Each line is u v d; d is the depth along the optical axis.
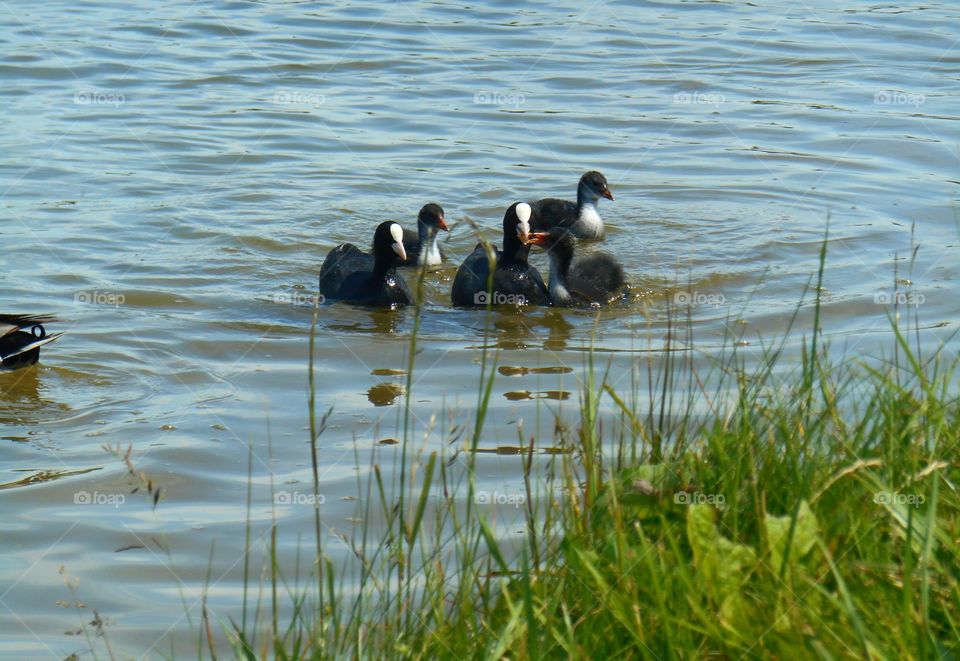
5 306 15.45
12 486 10.70
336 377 13.40
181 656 8.23
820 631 5.95
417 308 6.76
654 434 8.58
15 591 9.05
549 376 13.24
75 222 18.77
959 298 15.65
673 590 6.48
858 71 28.66
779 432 8.46
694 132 24.45
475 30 31.94
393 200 20.64
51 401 12.63
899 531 6.68
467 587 7.27
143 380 13.28
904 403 8.82
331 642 7.09
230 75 27.47
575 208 19.53
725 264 17.67
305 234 18.94
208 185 20.78
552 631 6.28
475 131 24.28
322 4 34.25
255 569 9.27
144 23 31.58
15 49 28.59
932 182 21.28
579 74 28.20
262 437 11.70
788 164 22.47
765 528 6.81
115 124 23.80
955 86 27.31
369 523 9.85
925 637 5.74
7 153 21.81
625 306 16.28
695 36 31.75
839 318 15.07
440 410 12.26
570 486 8.02
